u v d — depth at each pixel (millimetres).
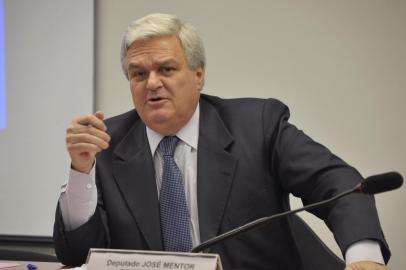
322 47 4609
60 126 4867
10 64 4941
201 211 2555
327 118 4594
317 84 4613
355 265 1944
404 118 4504
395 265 4480
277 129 2746
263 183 2643
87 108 4836
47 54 4895
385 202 4500
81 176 2449
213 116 2814
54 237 2516
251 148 2688
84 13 4848
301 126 4625
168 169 2654
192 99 2672
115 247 2652
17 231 4902
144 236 2570
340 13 4586
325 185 2430
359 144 4555
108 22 4875
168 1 4805
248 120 2779
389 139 4516
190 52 2625
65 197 2482
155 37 2562
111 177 2746
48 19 4898
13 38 4941
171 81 2580
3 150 4941
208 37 4746
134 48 2584
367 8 4559
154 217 2590
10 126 4934
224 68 4723
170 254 1687
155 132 2777
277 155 2682
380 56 4539
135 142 2812
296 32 4637
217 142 2697
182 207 2592
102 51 4883
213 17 4746
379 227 2125
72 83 4855
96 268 1718
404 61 4512
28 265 2633
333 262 2943
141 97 2609
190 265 1664
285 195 2805
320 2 4613
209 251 2445
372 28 4551
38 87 4902
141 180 2678
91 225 2512
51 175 4875
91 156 2443
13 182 4918
